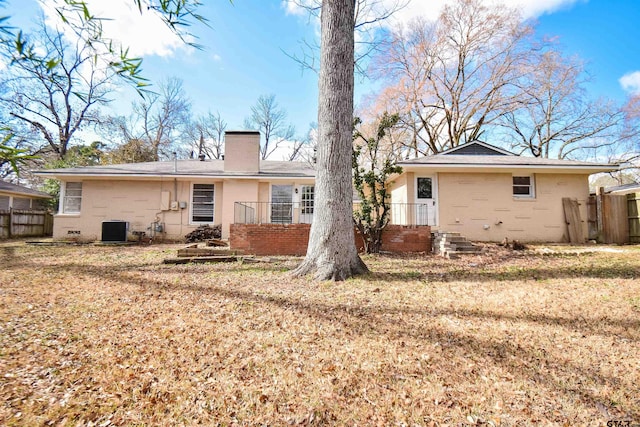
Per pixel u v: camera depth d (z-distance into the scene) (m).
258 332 3.28
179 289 4.96
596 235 10.97
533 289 4.92
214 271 6.43
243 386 2.34
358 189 9.25
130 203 13.29
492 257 8.27
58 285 5.23
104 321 3.57
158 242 12.64
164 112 29.50
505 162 11.16
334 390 2.29
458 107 23.20
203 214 13.59
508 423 1.95
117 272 6.34
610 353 2.78
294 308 4.03
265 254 9.23
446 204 11.35
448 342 3.04
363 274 5.88
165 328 3.38
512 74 20.89
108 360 2.69
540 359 2.70
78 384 2.34
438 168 11.02
